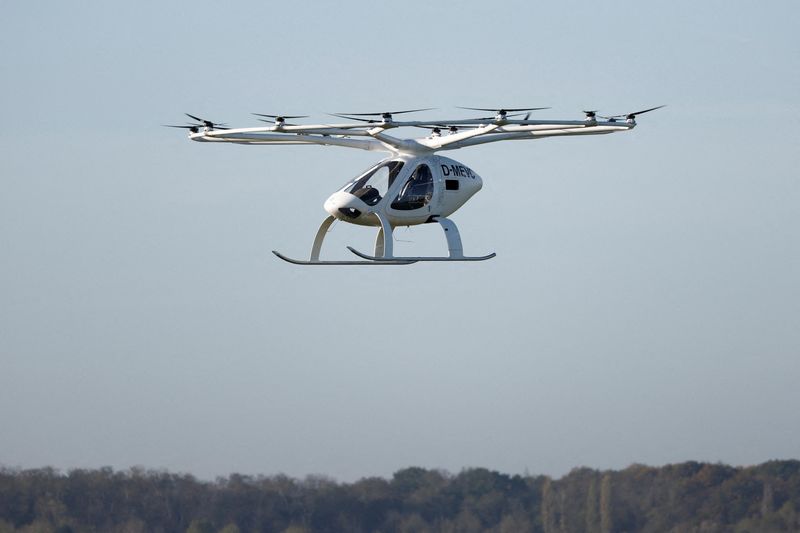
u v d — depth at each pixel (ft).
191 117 250.37
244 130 247.70
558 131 253.03
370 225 255.09
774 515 406.82
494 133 255.70
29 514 407.85
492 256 256.32
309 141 257.55
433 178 253.65
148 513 414.21
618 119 243.81
